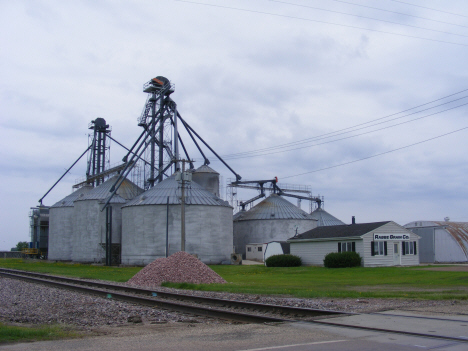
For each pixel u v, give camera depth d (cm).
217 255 7056
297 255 6012
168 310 1873
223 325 1516
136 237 7019
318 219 9594
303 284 3238
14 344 1190
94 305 2016
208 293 2597
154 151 8088
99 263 8075
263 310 1811
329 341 1147
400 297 2233
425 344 1107
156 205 6944
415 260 5512
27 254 11431
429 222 7169
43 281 3278
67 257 9400
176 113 7681
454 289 2736
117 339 1244
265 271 5012
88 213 8475
